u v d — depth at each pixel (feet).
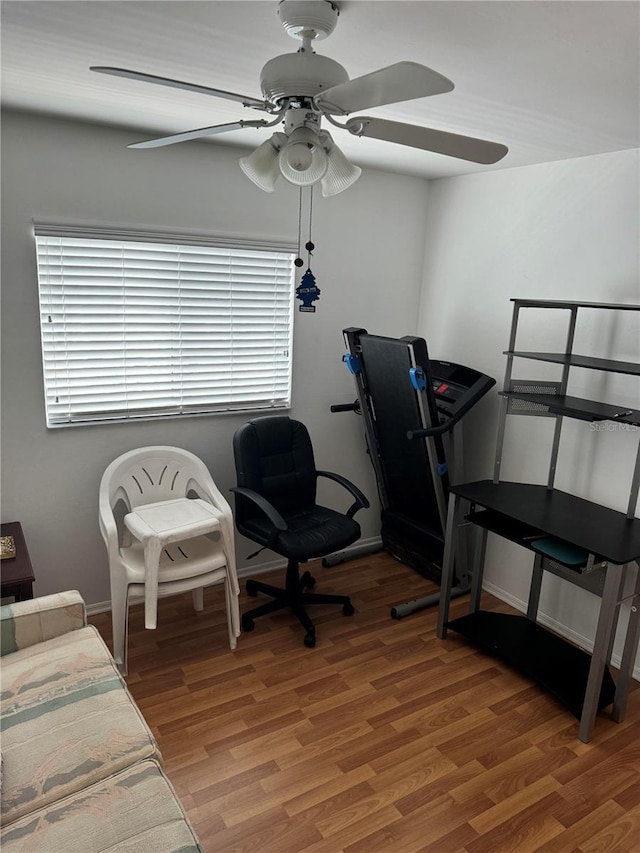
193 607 10.59
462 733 7.79
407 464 10.87
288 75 4.53
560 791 6.94
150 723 7.77
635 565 8.80
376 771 7.13
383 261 12.03
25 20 4.72
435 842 6.24
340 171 5.60
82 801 4.81
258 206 10.32
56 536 9.73
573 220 9.31
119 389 9.89
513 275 10.46
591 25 4.41
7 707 5.74
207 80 6.22
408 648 9.60
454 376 10.88
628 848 6.26
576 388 9.46
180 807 4.84
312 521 10.30
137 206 9.25
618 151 8.53
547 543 8.45
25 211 8.48
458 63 5.35
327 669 9.00
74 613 6.93
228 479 11.18
